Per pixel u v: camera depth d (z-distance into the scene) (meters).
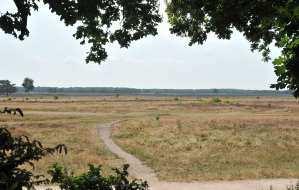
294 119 60.09
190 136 43.53
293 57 6.79
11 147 4.29
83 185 5.37
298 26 6.82
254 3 7.75
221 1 8.28
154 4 8.09
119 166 26.31
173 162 28.78
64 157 28.41
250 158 30.84
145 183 5.76
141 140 41.38
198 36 9.72
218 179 21.19
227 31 9.05
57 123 56.22
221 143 38.69
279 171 23.91
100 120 62.34
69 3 7.21
